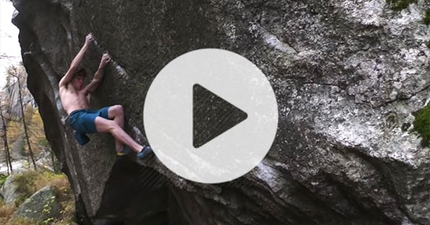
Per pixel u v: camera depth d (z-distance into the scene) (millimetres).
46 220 11180
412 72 2463
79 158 5418
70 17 4859
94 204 5312
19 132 22625
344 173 2680
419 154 2424
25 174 14969
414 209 2541
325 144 2734
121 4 4031
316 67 2801
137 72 4039
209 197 3746
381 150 2508
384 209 2670
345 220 3043
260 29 3047
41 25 5641
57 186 12453
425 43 2473
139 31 3906
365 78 2604
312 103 2820
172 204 5461
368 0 2619
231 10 3154
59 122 6426
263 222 3631
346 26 2668
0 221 12000
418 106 2461
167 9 3580
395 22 2527
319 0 2781
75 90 4367
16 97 22844
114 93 4340
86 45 4395
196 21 3379
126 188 5109
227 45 3221
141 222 5773
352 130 2621
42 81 6574
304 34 2854
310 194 3027
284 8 2938
